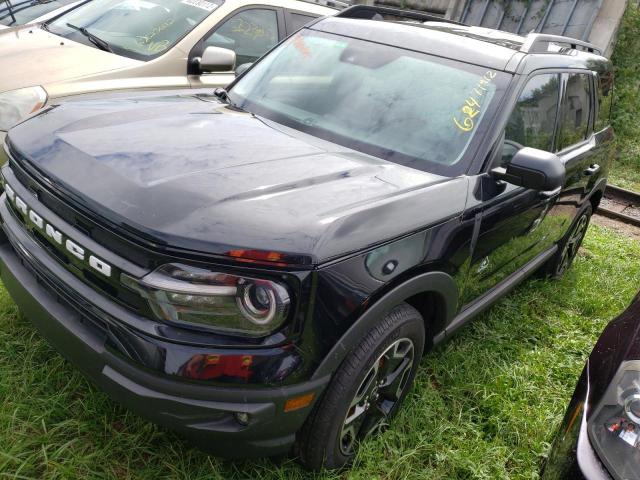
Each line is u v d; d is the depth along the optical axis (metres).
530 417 2.84
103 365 1.88
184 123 2.54
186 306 1.74
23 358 2.55
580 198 4.05
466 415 2.79
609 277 4.79
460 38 3.15
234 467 2.21
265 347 1.78
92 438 2.23
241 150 2.32
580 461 1.78
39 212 2.06
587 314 4.17
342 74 3.04
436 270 2.34
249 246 1.73
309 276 1.78
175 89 4.29
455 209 2.38
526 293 4.17
